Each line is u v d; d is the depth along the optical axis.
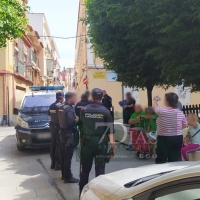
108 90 20.86
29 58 29.95
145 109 7.96
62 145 6.72
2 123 21.34
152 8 7.36
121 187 2.90
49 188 6.28
